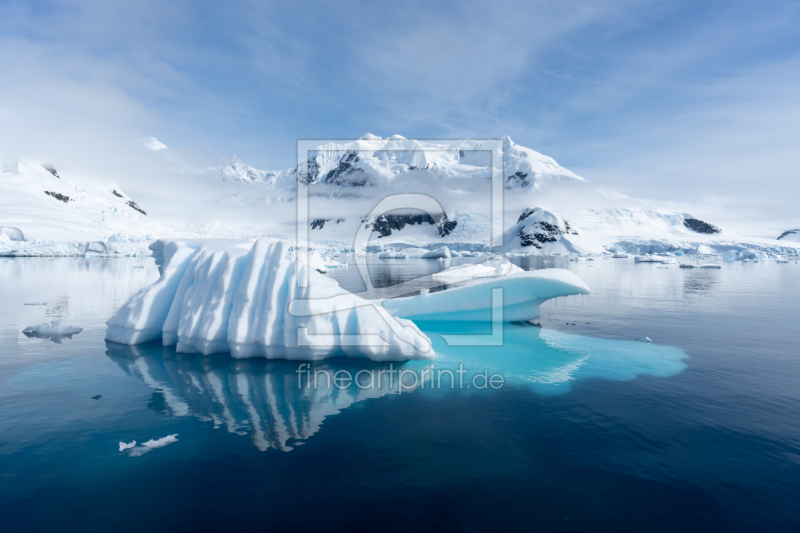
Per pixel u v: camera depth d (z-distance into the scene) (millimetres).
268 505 3002
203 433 4191
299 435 4152
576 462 3605
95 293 15312
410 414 4691
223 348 7332
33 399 5137
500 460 3641
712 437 4066
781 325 9867
